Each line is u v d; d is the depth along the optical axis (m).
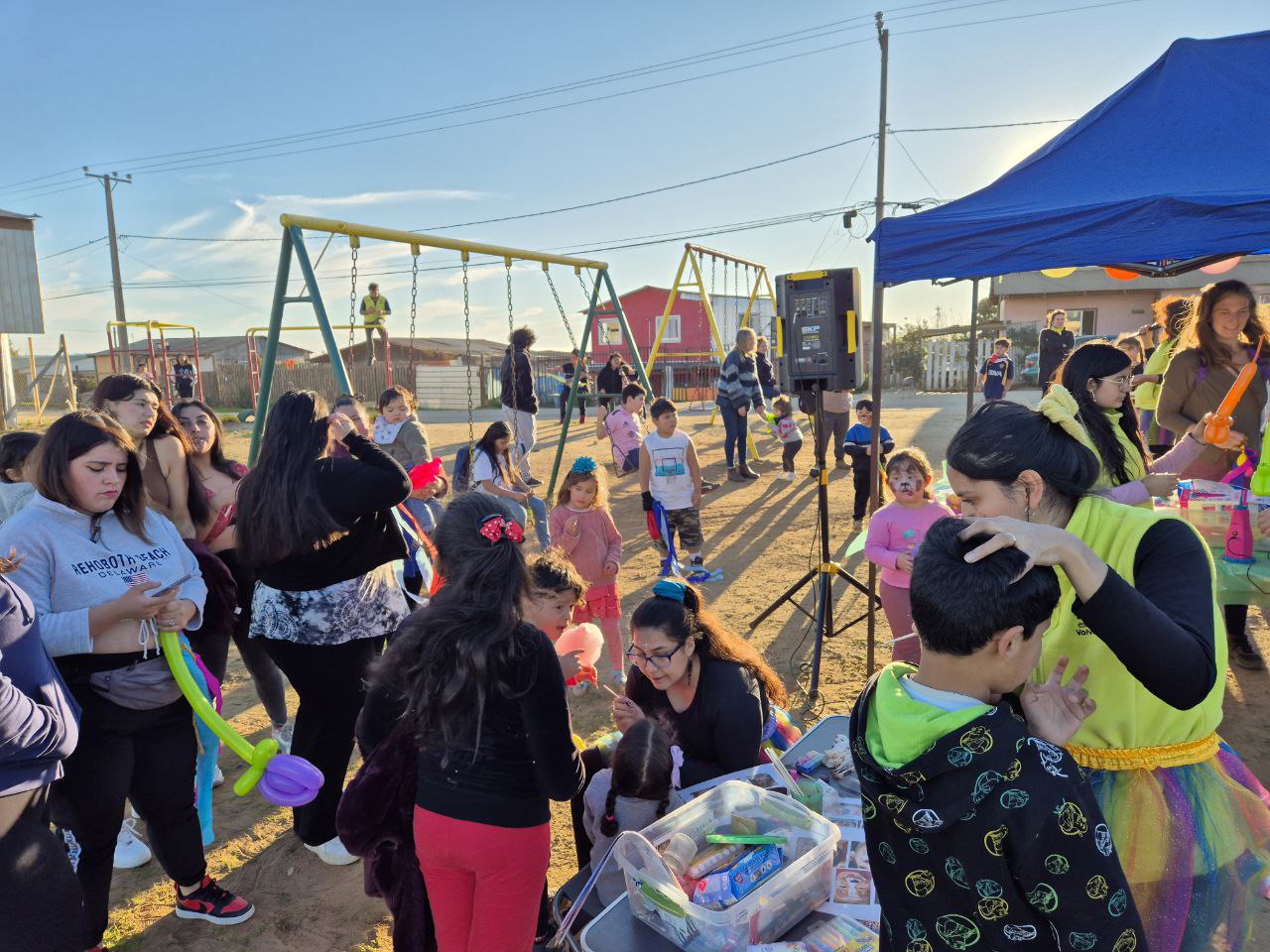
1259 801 1.73
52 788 2.49
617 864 2.42
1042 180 4.07
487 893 2.04
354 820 2.18
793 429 10.59
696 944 2.04
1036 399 20.08
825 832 2.28
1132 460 2.37
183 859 2.90
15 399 22.77
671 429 6.48
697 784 2.81
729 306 31.53
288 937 2.91
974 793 1.16
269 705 4.07
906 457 3.98
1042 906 1.18
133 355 26.09
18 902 2.01
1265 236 3.16
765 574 6.86
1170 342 5.53
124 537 2.61
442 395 30.19
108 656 2.51
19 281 20.83
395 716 2.16
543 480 11.55
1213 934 1.70
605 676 5.00
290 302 5.95
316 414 2.92
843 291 4.25
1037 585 1.18
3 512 3.12
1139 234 3.39
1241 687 4.30
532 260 8.07
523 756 2.02
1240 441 3.40
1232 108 3.84
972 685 1.23
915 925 1.29
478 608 1.94
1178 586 1.48
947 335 31.62
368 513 2.96
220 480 3.66
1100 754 1.64
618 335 32.97
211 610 3.13
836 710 4.36
